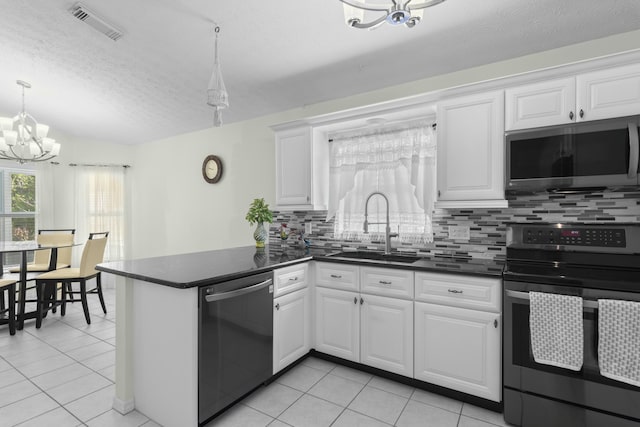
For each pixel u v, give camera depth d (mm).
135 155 5289
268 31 2311
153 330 1888
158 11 2162
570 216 2174
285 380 2340
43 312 3613
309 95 3230
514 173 2029
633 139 1706
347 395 2156
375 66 2656
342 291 2494
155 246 4980
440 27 2129
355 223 3037
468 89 2182
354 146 3016
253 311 2080
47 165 4762
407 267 2201
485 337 1939
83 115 4168
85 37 2576
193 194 4504
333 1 2004
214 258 2520
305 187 3016
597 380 1600
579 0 1835
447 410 1988
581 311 1613
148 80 3215
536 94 1987
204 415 1758
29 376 2400
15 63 2996
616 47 2105
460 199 2234
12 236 4543
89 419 1905
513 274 1805
